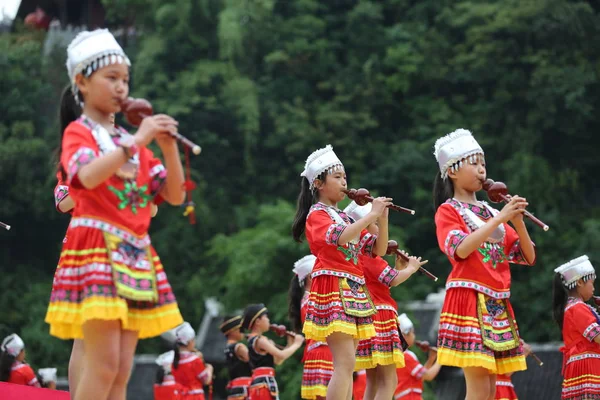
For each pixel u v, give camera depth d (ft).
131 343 28.50
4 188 198.49
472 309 39.09
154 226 205.98
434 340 147.23
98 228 27.84
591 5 233.96
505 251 40.42
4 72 210.59
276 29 233.76
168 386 71.56
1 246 201.67
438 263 190.39
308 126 216.74
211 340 163.22
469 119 220.02
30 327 177.58
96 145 28.32
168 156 28.81
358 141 219.20
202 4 220.02
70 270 27.86
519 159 203.00
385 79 225.35
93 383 27.53
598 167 216.74
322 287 40.16
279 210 173.99
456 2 239.30
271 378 58.95
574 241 184.44
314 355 50.01
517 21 217.56
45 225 205.05
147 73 217.36
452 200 40.75
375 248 41.39
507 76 217.36
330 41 239.50
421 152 209.97
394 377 45.06
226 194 216.54
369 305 40.34
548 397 130.21
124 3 226.17
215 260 198.90
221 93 214.90
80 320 27.45
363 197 40.96
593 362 50.80
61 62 220.84
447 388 142.51
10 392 40.42
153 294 28.27
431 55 227.20
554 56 215.92
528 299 178.81
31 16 252.01
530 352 58.75
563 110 211.00
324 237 39.78
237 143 220.43
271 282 154.20
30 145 196.24
